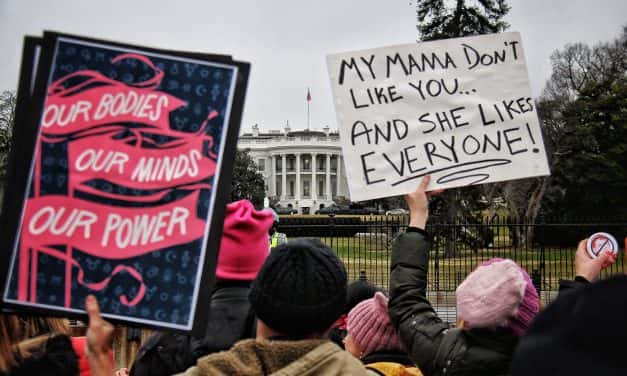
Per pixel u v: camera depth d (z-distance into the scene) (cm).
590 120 4528
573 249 2656
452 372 272
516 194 3766
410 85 362
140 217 252
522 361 112
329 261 222
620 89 4481
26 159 250
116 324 246
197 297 248
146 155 255
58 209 249
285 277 213
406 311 300
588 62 5097
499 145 359
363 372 207
